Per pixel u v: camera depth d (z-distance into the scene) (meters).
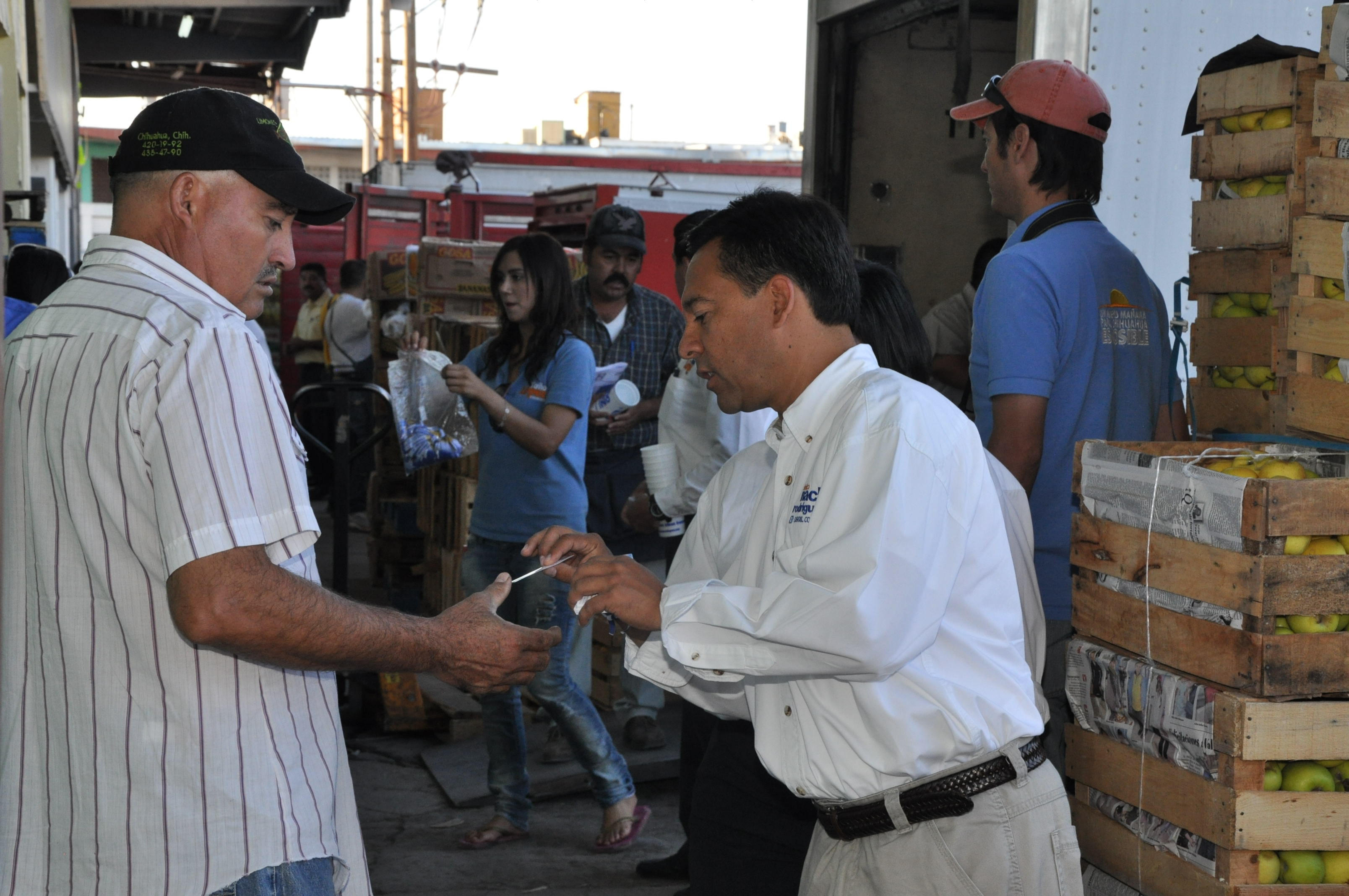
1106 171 3.68
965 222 5.36
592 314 5.36
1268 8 3.79
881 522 1.56
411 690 5.37
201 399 1.54
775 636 1.57
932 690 1.69
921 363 2.55
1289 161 2.64
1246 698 2.04
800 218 1.79
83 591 1.60
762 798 2.43
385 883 3.88
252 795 1.61
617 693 5.25
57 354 1.61
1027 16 3.66
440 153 13.92
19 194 5.39
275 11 10.06
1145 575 2.25
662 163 14.33
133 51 11.33
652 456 4.01
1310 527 2.00
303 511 1.62
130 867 1.59
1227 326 2.92
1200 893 2.13
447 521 6.52
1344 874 2.09
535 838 4.28
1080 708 2.42
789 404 1.85
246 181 1.73
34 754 1.67
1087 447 2.44
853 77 5.23
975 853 1.73
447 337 6.79
